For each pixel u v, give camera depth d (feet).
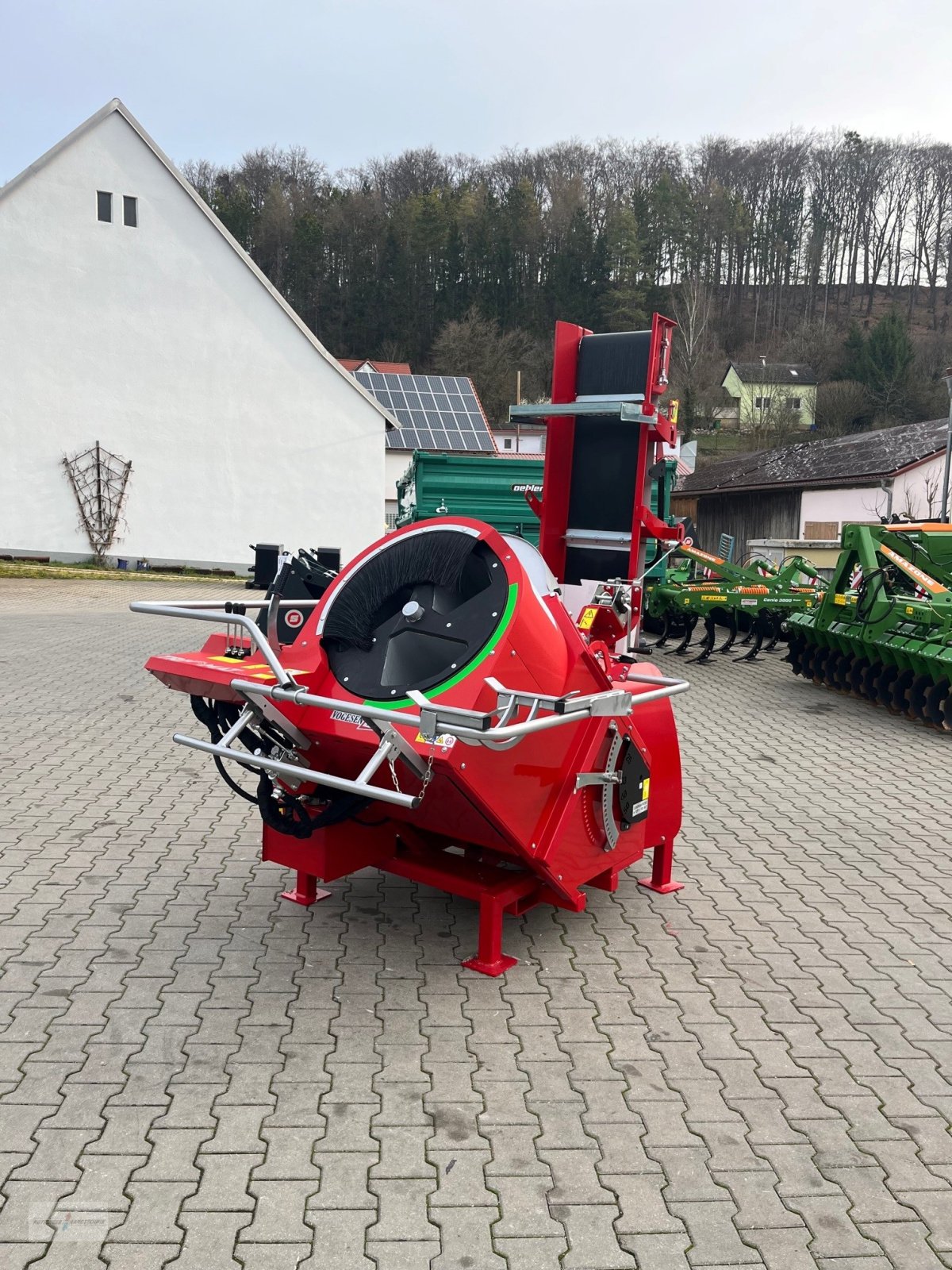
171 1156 9.06
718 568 42.63
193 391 80.12
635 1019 11.92
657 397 28.76
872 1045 11.50
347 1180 8.82
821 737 27.99
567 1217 8.45
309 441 83.56
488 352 200.95
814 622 34.65
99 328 77.05
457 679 11.40
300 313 215.51
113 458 78.38
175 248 78.23
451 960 13.35
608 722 13.07
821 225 254.88
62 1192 8.54
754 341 241.14
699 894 16.08
